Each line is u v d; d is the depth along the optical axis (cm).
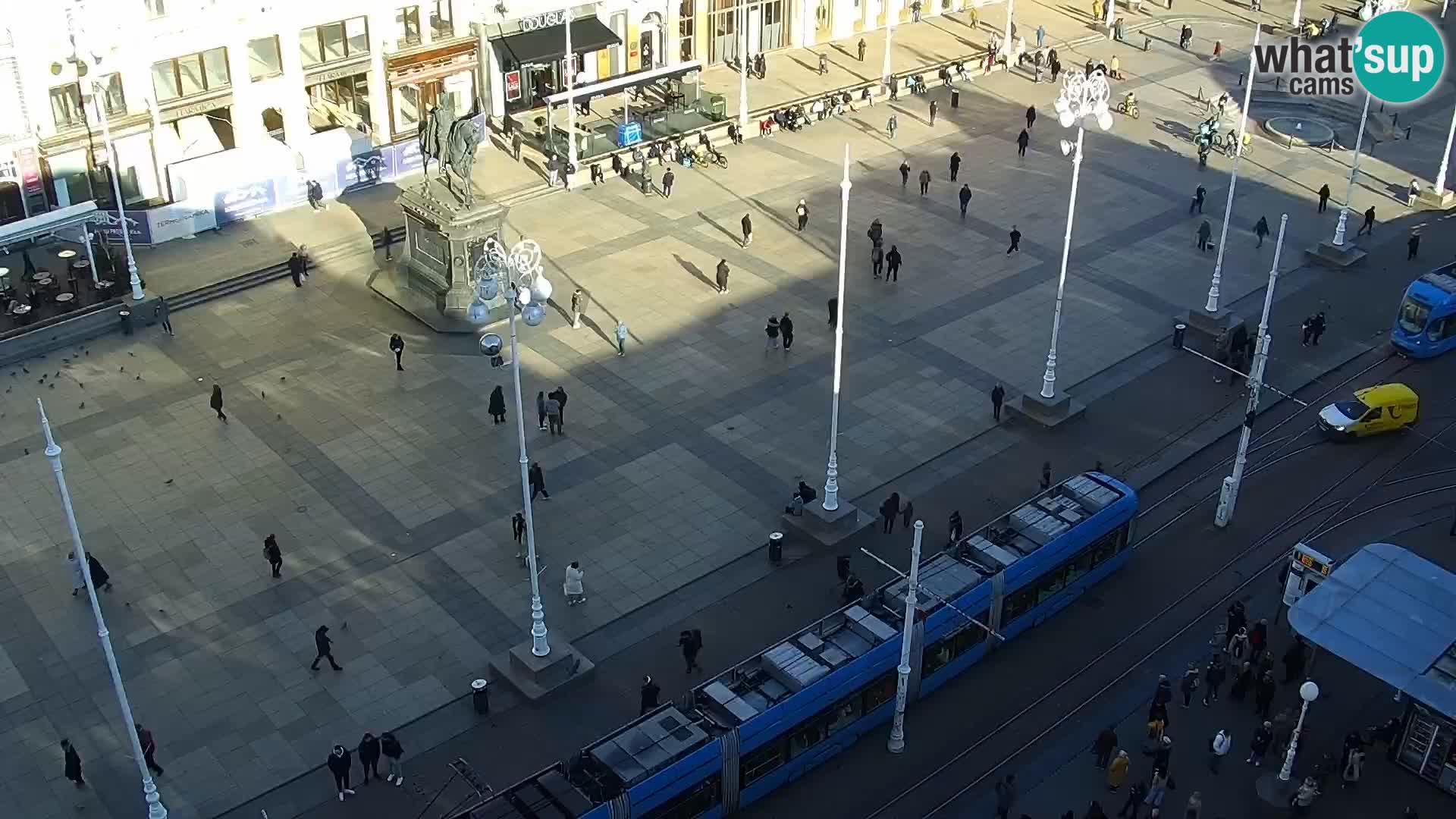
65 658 4116
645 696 3888
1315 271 6600
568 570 4316
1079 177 7494
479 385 5494
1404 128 8356
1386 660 3741
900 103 8406
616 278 6297
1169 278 6469
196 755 3794
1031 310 6150
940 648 4009
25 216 6303
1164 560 4653
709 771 3509
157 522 4684
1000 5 10088
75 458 4997
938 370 5678
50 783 3694
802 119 7988
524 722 3941
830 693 3728
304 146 6912
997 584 4078
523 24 7688
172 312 5962
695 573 4528
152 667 4088
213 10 6438
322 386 5466
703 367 5644
